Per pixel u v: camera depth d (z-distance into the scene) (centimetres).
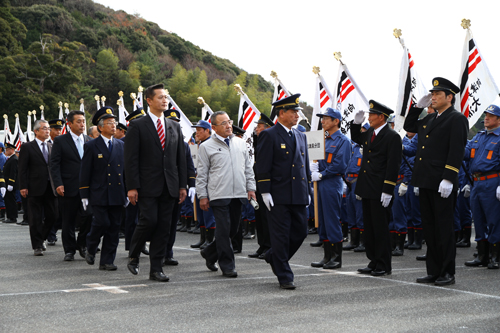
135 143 562
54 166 741
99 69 5981
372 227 615
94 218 666
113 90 5956
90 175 677
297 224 550
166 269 657
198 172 620
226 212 611
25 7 6519
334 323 385
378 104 606
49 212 814
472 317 404
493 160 670
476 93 820
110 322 386
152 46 7350
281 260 525
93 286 533
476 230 688
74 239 748
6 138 2009
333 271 635
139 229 573
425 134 566
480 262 685
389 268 605
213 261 638
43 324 381
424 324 382
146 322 386
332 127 695
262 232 775
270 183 538
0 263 707
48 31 6450
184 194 592
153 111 579
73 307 435
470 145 756
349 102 1020
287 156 543
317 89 1105
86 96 5269
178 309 427
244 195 625
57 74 4522
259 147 545
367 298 472
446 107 560
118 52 6750
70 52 4697
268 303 451
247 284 545
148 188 563
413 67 915
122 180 676
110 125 686
